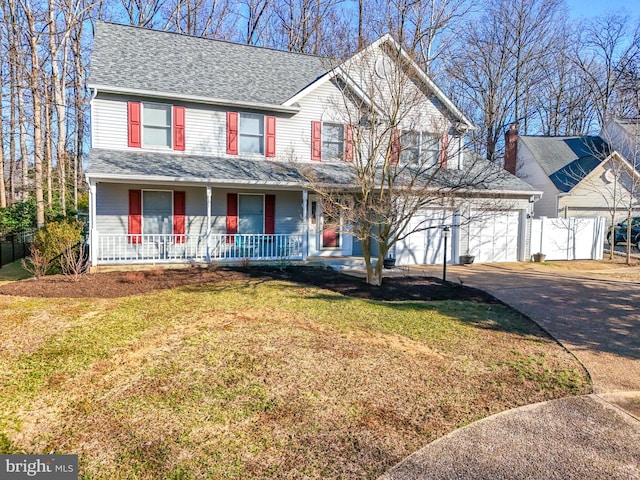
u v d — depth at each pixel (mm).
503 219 16125
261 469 3213
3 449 3428
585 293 9844
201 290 9312
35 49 17906
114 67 13102
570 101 31422
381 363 5320
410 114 12656
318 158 14727
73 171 25344
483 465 3279
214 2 26422
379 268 10359
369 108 11891
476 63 28547
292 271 12188
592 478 3121
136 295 8703
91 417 3926
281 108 13977
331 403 4270
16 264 14789
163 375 4832
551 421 4004
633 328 7121
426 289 10031
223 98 13414
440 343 6145
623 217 21688
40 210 17672
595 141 23891
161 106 13180
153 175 11344
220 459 3326
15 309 7430
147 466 3227
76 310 7422
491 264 15430
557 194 20875
